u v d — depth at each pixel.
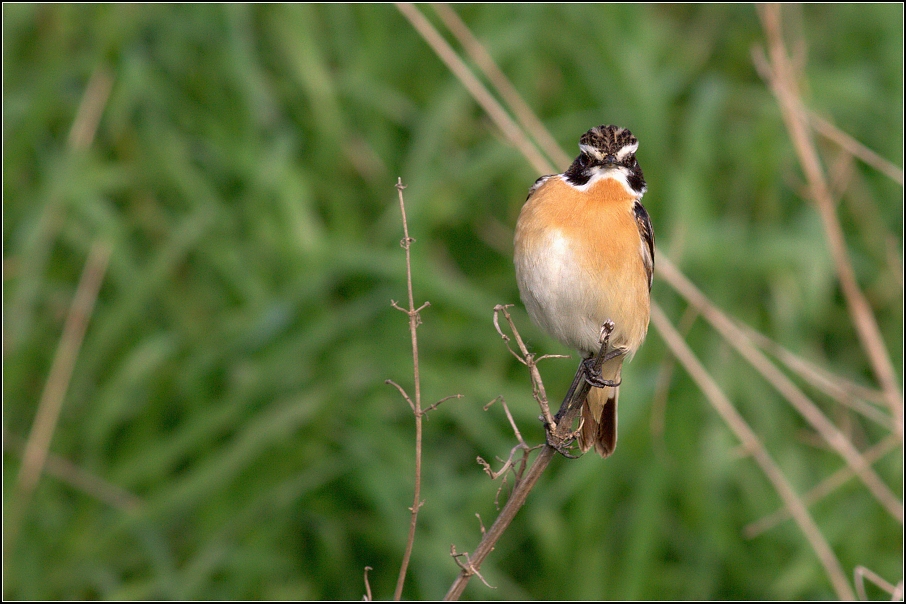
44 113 12.01
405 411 11.23
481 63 11.00
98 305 11.79
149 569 11.05
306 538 10.98
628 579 10.53
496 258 12.20
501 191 12.41
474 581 10.85
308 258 11.49
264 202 11.74
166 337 11.36
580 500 10.95
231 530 10.71
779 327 11.98
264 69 12.78
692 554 11.21
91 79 12.16
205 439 11.16
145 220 12.07
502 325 11.59
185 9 12.53
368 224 12.13
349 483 10.84
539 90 12.92
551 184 9.48
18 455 11.24
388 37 13.02
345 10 13.02
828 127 10.68
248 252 11.73
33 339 11.51
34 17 12.76
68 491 11.24
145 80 12.14
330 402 10.77
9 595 10.58
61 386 10.98
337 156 12.12
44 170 12.14
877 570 11.33
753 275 12.18
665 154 12.30
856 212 12.71
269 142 12.24
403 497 10.77
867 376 12.39
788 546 11.45
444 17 11.18
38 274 11.53
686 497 11.16
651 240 9.48
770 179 12.41
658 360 11.61
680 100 13.27
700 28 13.88
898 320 12.45
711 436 11.38
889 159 12.80
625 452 11.25
